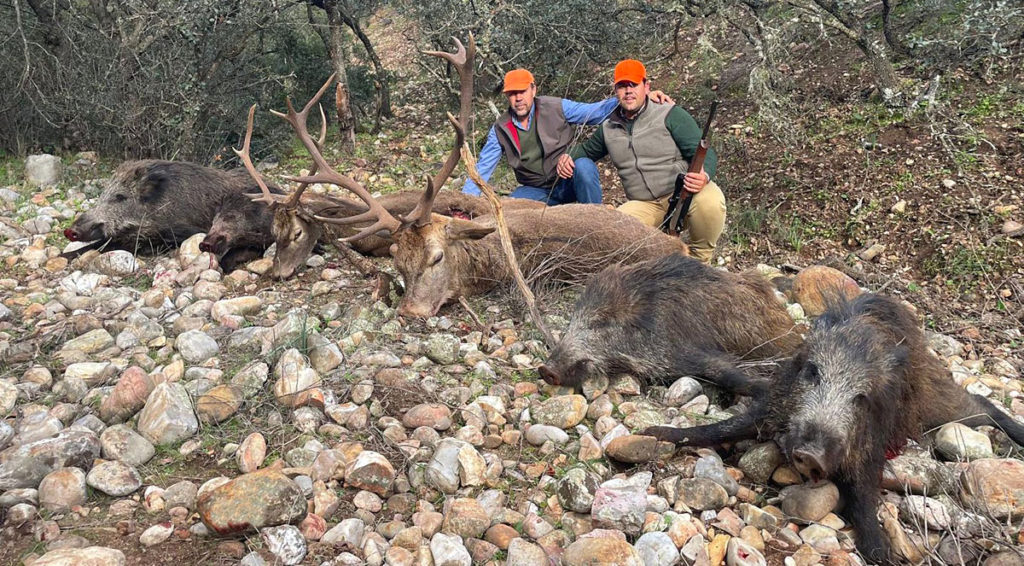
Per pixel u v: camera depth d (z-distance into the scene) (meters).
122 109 8.49
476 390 4.01
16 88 8.60
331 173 4.99
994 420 3.83
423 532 3.04
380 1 9.98
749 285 4.34
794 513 3.22
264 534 2.92
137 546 2.96
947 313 5.63
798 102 8.30
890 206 6.68
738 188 7.50
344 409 3.74
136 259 6.25
